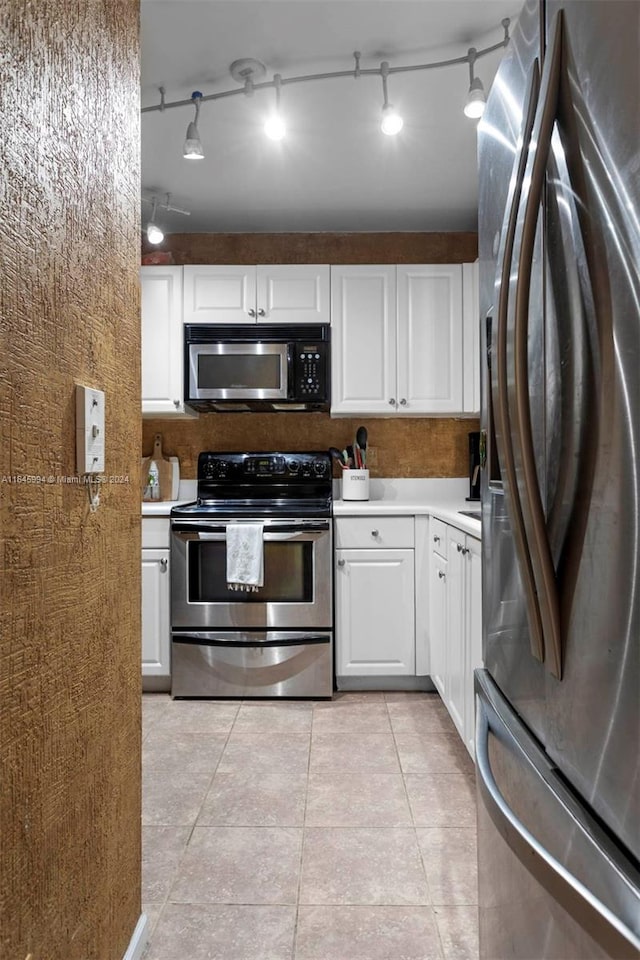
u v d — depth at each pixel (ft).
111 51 3.51
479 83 6.19
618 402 2.05
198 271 10.37
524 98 2.91
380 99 7.14
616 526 2.08
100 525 3.36
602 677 2.19
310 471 10.93
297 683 9.30
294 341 10.24
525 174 2.70
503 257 2.84
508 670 3.37
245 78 6.72
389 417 11.25
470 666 6.63
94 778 3.28
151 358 10.41
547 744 2.72
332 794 6.50
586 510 2.28
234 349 10.22
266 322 10.39
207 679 9.35
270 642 9.26
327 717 8.59
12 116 2.33
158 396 10.42
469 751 6.71
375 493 11.42
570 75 2.36
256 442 11.43
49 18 2.66
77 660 3.04
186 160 8.63
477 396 10.32
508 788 3.15
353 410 10.46
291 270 10.39
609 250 2.08
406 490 11.42
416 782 6.73
